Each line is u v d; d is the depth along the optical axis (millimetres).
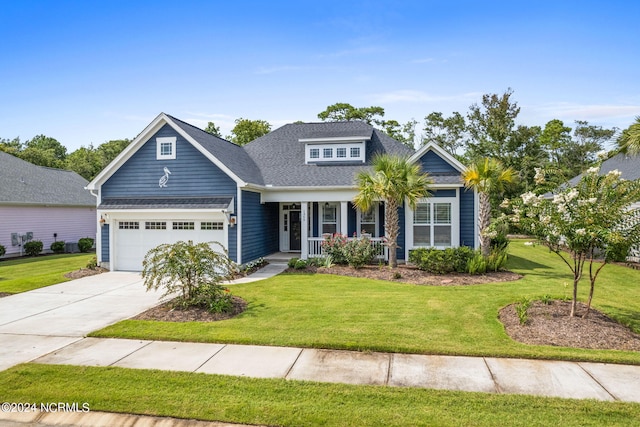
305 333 7484
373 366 6047
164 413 4766
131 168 15859
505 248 17234
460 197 16016
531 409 4688
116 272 15477
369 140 19672
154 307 9914
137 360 6398
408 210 16047
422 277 12984
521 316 7805
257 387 5340
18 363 6340
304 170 18594
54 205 25109
